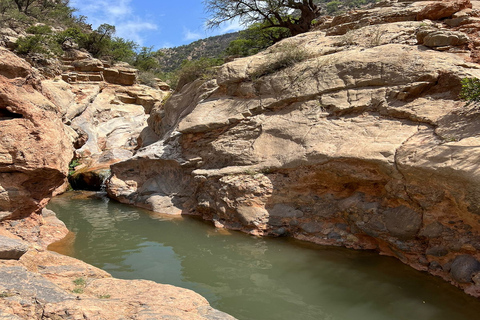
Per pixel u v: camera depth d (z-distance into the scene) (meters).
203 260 6.66
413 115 7.06
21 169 6.19
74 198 12.33
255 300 5.15
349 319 4.64
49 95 7.61
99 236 8.01
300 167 7.87
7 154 6.05
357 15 12.16
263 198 8.21
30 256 4.93
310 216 7.75
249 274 6.04
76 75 25.50
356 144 7.16
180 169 10.98
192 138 10.98
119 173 12.27
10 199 6.29
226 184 8.72
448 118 6.43
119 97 26.94
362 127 7.65
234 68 11.14
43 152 6.39
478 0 11.48
